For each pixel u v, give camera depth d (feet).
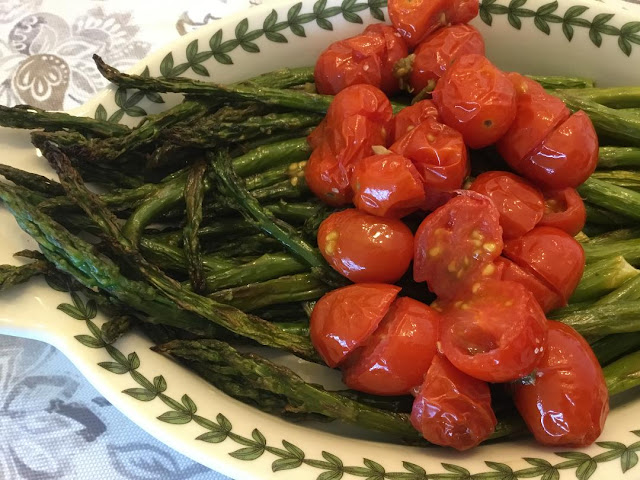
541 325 0.68
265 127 0.83
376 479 0.67
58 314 0.71
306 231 0.81
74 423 0.78
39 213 0.71
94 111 0.83
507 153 0.78
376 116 0.78
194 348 0.74
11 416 0.78
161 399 0.69
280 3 0.90
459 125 0.75
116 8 1.10
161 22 1.09
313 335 0.75
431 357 0.71
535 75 0.97
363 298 0.72
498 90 0.74
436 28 0.87
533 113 0.75
